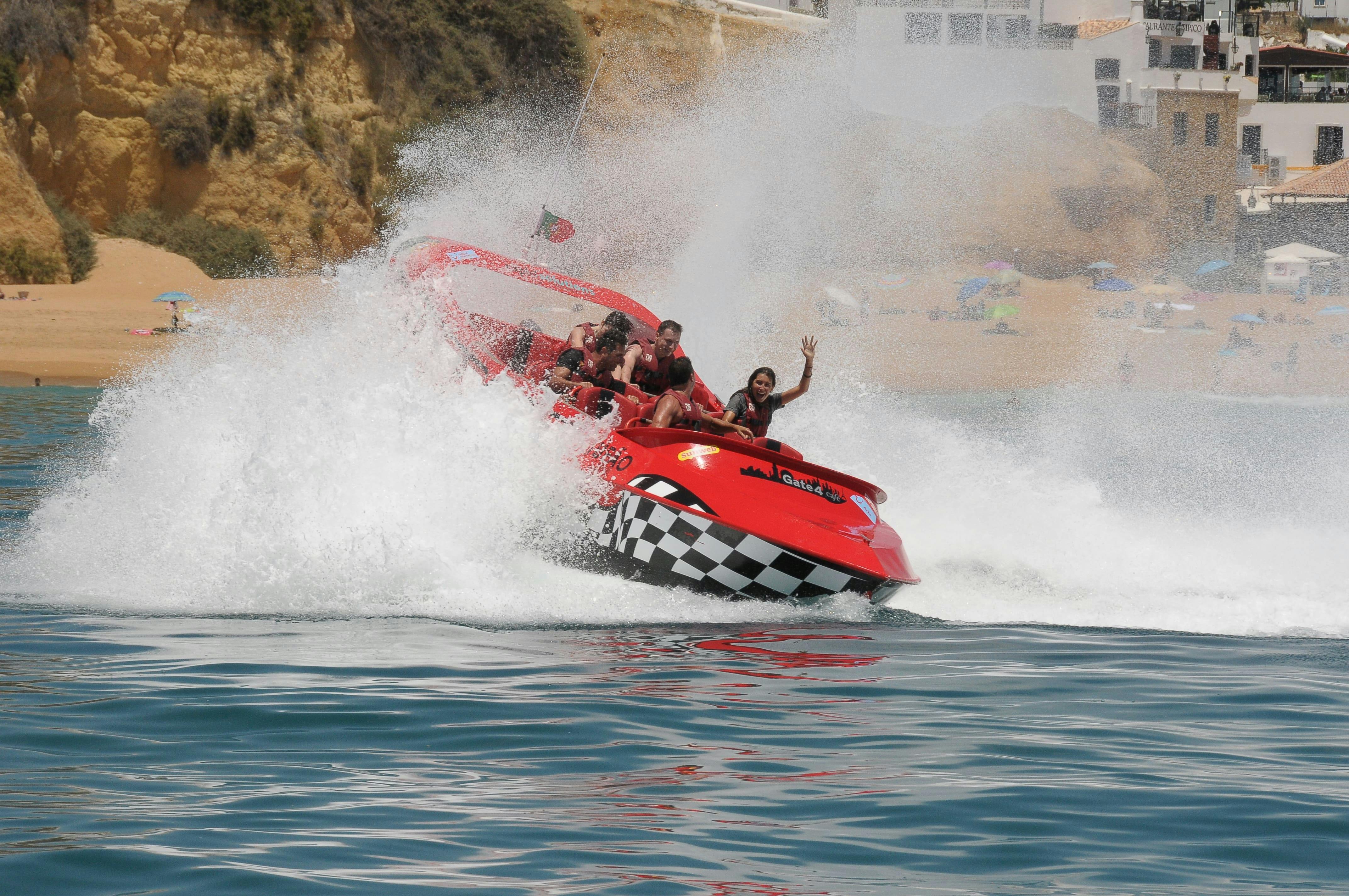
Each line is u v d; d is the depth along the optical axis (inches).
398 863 625.6
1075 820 696.4
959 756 797.9
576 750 794.2
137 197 6820.9
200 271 6624.0
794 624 1172.5
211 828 660.7
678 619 1177.4
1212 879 621.6
